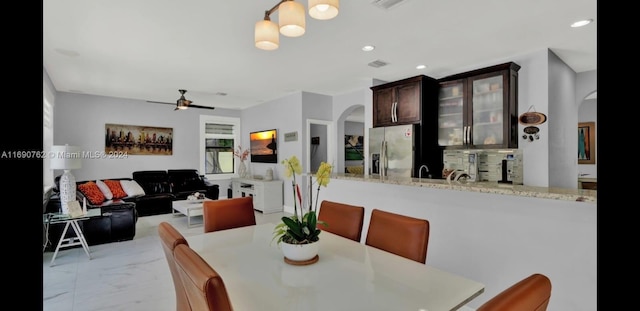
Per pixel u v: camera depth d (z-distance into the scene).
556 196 1.81
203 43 3.37
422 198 2.72
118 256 3.69
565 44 3.47
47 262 3.47
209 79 4.98
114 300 2.61
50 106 5.14
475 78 4.07
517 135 3.87
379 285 1.34
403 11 2.65
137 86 5.44
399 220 1.87
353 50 3.64
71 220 3.49
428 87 4.52
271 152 6.86
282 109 6.57
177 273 1.37
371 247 1.86
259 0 2.45
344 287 1.32
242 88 5.68
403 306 1.16
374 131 4.92
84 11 2.61
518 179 3.83
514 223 2.12
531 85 3.74
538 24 2.93
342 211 2.26
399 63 4.16
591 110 6.44
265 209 6.22
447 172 3.08
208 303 0.94
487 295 2.25
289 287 1.33
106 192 5.62
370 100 5.31
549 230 1.96
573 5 2.55
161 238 1.55
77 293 2.73
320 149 8.05
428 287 1.32
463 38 3.28
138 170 6.67
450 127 4.45
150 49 3.54
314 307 1.15
